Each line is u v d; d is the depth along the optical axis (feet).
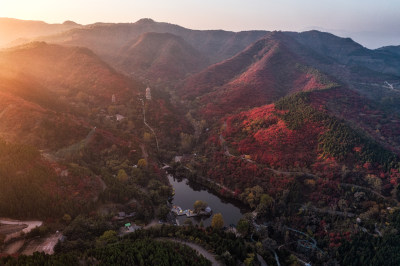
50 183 427.33
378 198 490.08
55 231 370.32
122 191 469.57
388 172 527.81
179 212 504.02
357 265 393.29
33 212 383.86
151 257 311.68
